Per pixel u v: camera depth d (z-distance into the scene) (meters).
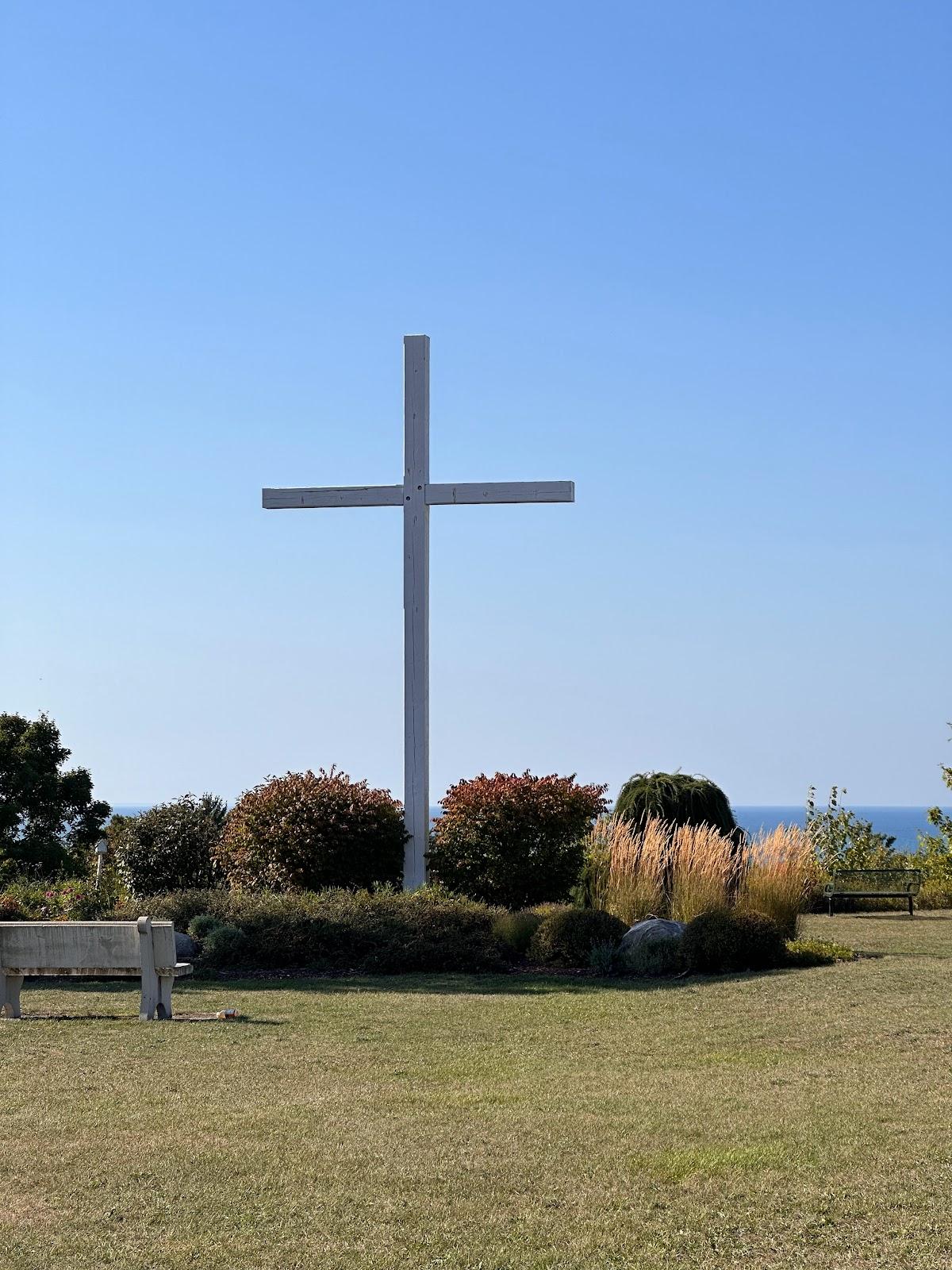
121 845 21.48
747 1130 5.80
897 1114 6.07
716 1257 4.41
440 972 11.76
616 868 14.02
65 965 9.31
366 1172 5.27
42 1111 6.29
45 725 26.70
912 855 23.39
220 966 12.01
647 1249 4.47
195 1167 5.34
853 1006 9.19
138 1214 4.82
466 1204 4.90
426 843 16.55
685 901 13.55
